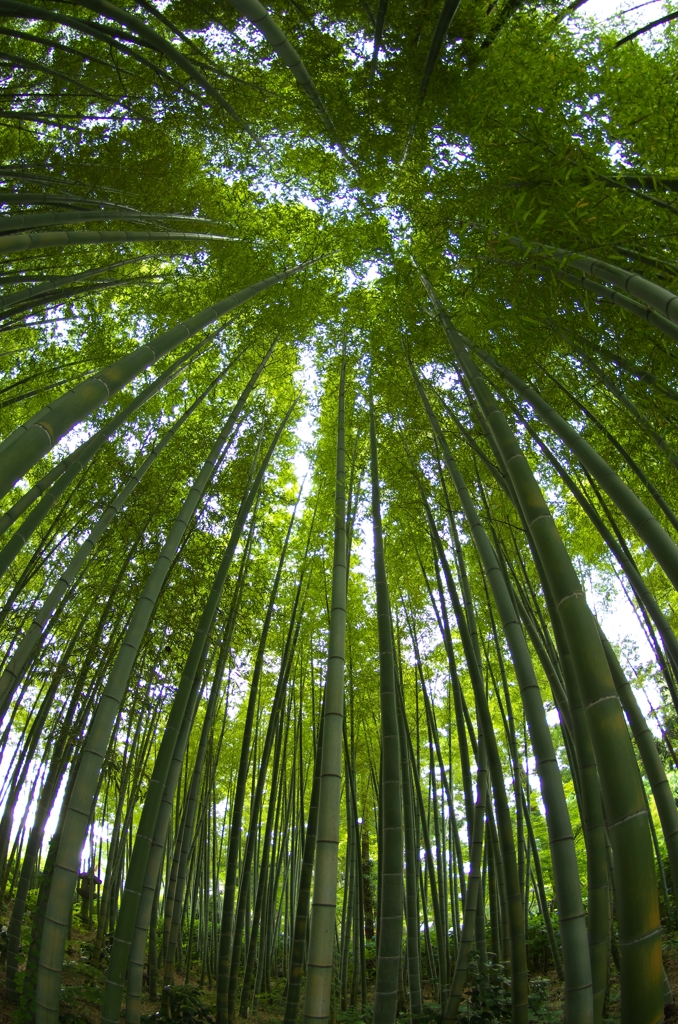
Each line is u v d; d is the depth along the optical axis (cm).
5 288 539
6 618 590
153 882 387
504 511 570
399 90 410
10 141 502
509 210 330
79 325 633
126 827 666
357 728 870
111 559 617
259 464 664
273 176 543
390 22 409
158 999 571
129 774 661
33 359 636
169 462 631
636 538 623
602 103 329
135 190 497
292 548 802
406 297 499
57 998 266
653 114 310
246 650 772
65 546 651
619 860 182
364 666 769
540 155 318
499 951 561
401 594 716
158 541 620
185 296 633
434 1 394
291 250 554
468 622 484
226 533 654
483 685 413
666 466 468
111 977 307
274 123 492
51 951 269
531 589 560
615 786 189
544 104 329
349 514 553
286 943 865
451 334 392
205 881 770
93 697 563
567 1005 242
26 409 646
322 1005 249
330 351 593
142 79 463
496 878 581
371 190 492
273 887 755
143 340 661
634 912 177
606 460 489
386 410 568
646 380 358
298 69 340
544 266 340
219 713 890
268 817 618
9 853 749
